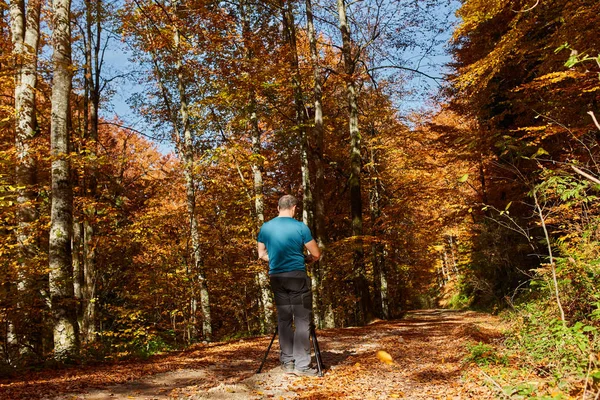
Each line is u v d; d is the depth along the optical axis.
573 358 4.42
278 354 7.30
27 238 10.13
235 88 14.66
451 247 31.28
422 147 19.73
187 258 15.99
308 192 17.27
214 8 13.35
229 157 15.64
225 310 22.61
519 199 14.59
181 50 13.64
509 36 11.30
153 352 8.99
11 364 7.17
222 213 18.45
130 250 16.69
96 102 16.05
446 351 7.23
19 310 8.06
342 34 18.66
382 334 10.77
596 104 10.79
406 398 4.19
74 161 9.32
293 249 5.25
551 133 9.07
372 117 21.33
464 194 18.89
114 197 17.94
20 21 12.11
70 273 8.31
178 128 18.69
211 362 6.66
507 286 18.23
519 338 6.34
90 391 4.72
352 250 17.14
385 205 21.78
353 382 4.94
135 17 14.58
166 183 17.58
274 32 16.38
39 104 14.18
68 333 7.86
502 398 3.70
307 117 18.12
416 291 31.80
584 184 5.07
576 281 6.15
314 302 15.88
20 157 10.98
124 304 16.16
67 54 8.93
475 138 14.40
